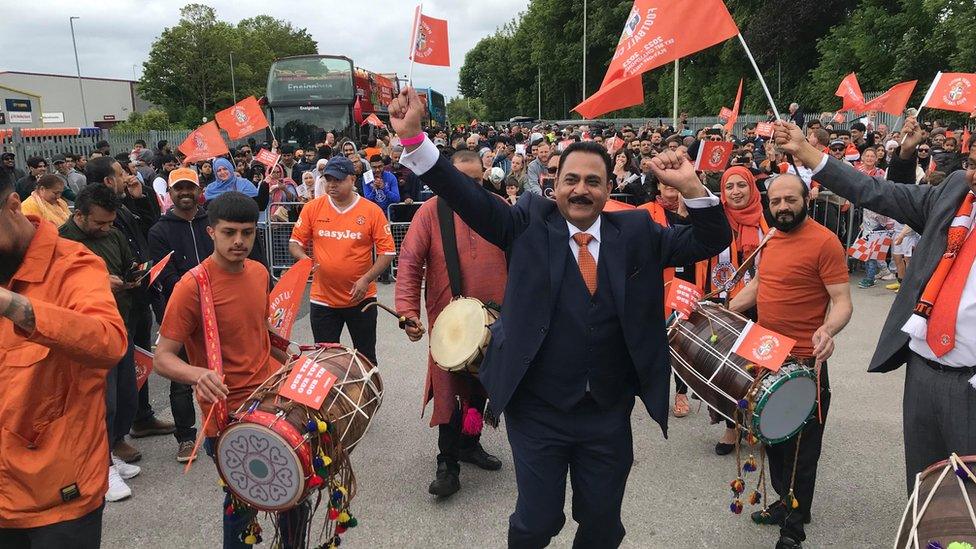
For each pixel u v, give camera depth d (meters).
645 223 2.68
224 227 2.95
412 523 3.93
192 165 14.35
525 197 2.80
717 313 3.59
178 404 4.71
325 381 2.60
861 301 8.79
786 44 33.53
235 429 2.53
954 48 23.88
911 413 3.05
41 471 2.31
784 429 3.24
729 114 15.97
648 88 48.50
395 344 7.38
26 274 2.24
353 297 4.99
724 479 4.44
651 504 4.13
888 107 13.48
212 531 3.91
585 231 2.64
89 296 2.24
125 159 11.09
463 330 3.69
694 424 5.32
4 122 41.50
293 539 2.93
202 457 4.83
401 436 5.11
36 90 77.00
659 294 2.67
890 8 29.00
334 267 5.11
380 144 14.77
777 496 4.19
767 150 9.70
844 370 6.43
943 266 2.86
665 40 4.14
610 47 53.59
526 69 70.62
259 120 10.98
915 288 3.00
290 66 18.39
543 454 2.68
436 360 3.71
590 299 2.60
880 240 9.22
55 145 16.80
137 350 3.98
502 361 2.67
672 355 3.68
